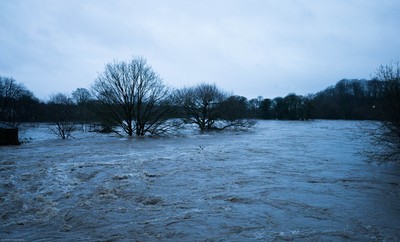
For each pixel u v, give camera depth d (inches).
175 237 285.3
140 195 425.7
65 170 598.9
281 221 328.2
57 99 2201.0
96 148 1005.2
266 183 498.9
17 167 632.4
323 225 317.1
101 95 1475.1
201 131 1905.8
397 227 312.3
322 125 2960.1
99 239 280.4
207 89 1988.2
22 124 2588.6
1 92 2674.7
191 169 616.7
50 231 300.4
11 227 311.3
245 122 2025.1
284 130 2087.8
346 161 719.1
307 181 514.0
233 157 783.7
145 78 1512.1
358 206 380.8
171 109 1600.6
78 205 380.8
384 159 683.4
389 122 687.1
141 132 1541.6
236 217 339.0
